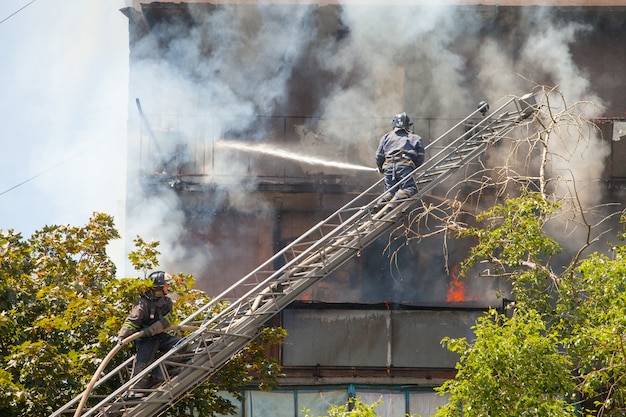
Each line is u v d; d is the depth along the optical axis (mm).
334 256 33031
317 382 45031
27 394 30031
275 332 35656
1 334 32719
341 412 30109
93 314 32969
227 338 31250
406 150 34875
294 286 32375
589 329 31234
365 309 45719
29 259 34844
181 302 35094
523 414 29641
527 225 33875
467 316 45844
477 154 36156
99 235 36500
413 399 45000
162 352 31203
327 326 45500
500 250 46031
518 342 30297
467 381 30531
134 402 29531
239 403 44062
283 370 44906
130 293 32125
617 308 30781
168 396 30000
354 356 45438
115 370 29953
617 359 31203
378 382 45219
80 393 31797
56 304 33594
